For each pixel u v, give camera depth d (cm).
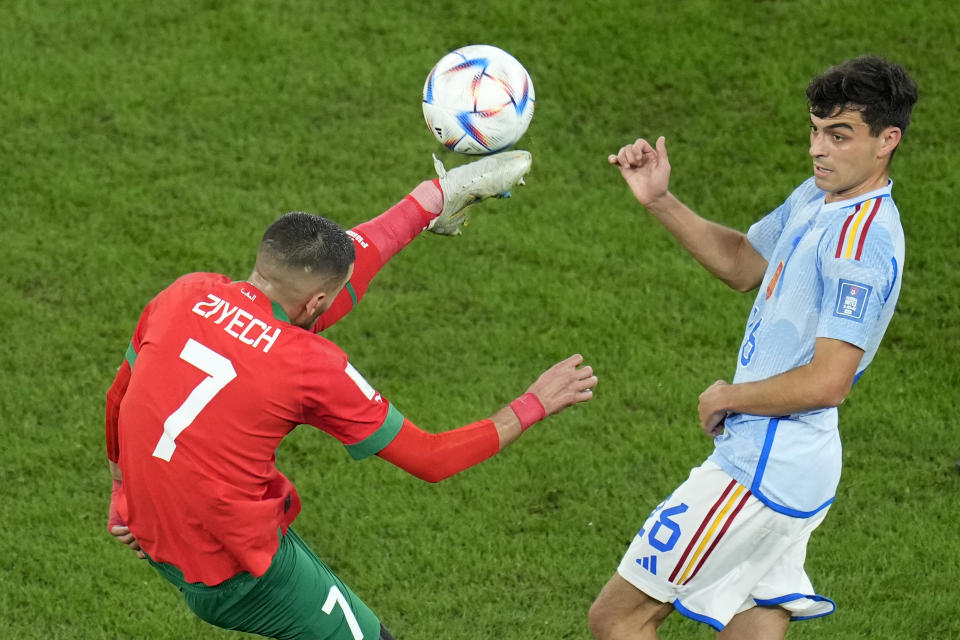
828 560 1845
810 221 1363
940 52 2914
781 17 3028
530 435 2102
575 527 1916
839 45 2944
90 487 1994
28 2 3212
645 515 1934
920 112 2786
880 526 1906
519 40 3027
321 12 3167
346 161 2761
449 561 1850
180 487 1254
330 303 1318
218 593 1324
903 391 2178
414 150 2788
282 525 1344
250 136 2834
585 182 2700
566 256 2505
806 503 1387
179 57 3056
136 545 1395
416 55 3022
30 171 2742
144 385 1265
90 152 2798
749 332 1406
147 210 2634
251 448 1255
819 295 1327
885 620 1733
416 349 2295
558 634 1725
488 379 2220
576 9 3092
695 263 2491
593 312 2366
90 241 2556
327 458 2059
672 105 2852
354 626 1406
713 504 1398
